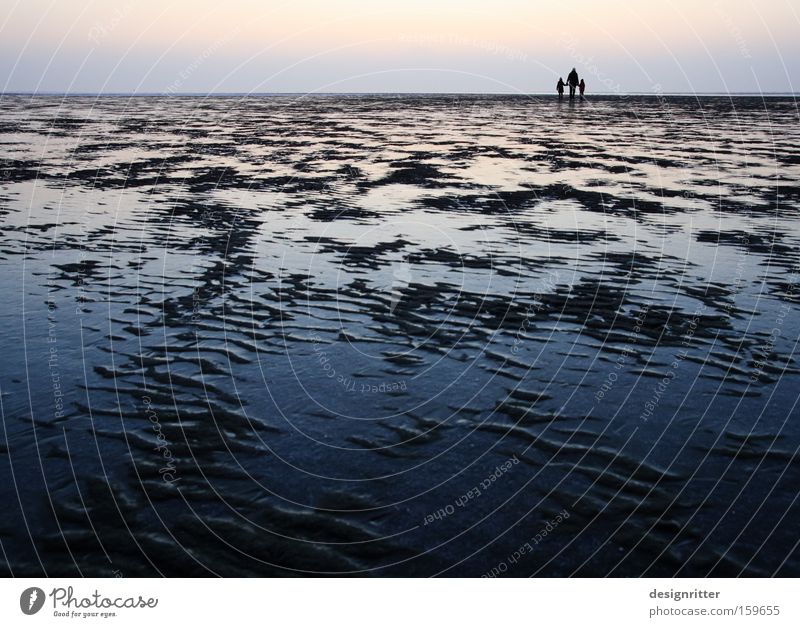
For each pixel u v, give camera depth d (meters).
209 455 4.30
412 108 48.25
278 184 14.85
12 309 6.79
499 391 5.17
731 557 3.41
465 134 26.44
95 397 5.00
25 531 3.59
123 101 65.75
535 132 27.20
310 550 3.49
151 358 5.68
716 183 14.58
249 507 3.80
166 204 12.61
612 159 18.44
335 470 4.16
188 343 5.99
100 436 4.48
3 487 3.93
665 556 3.42
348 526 3.66
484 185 14.48
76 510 3.75
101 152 20.83
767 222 10.78
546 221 11.02
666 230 10.30
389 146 22.09
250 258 8.79
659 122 32.25
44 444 4.38
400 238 9.93
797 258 8.67
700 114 38.03
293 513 3.76
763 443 4.41
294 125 32.25
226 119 36.88
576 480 4.05
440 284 7.70
